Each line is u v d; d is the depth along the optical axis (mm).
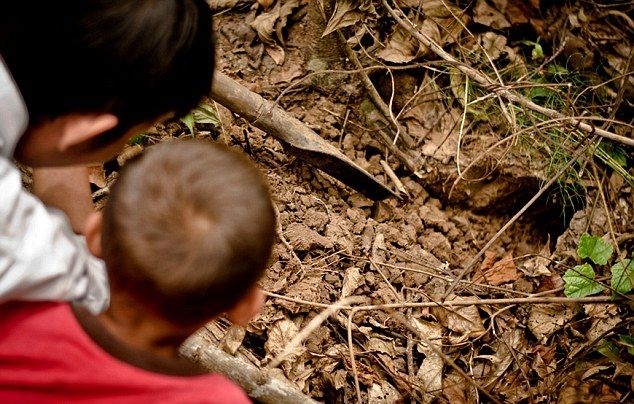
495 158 2979
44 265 1226
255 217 1187
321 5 2752
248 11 3000
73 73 1238
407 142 2955
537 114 3092
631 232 2988
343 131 2949
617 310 2639
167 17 1253
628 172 3164
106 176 2539
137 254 1149
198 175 1190
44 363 1167
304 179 2816
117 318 1218
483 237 3068
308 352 2314
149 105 1305
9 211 1192
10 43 1225
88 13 1214
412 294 2664
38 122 1292
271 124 2594
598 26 3449
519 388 2494
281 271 2502
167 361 1198
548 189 3049
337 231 2707
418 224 2895
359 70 2756
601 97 3289
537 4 3371
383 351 2443
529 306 2703
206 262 1149
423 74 3051
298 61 2979
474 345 2562
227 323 2307
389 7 2717
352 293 2549
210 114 2676
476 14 3246
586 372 2512
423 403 2363
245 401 1232
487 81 2689
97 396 1157
